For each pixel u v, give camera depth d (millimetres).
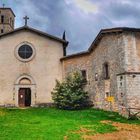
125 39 23609
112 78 25312
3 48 31578
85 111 25969
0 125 18141
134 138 15695
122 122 20641
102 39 27062
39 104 31078
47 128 17453
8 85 31031
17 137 14930
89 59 29500
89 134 16312
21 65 31594
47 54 32219
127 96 22781
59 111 26141
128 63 23297
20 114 23656
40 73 31750
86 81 29484
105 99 26391
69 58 31391
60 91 28922
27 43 32062
